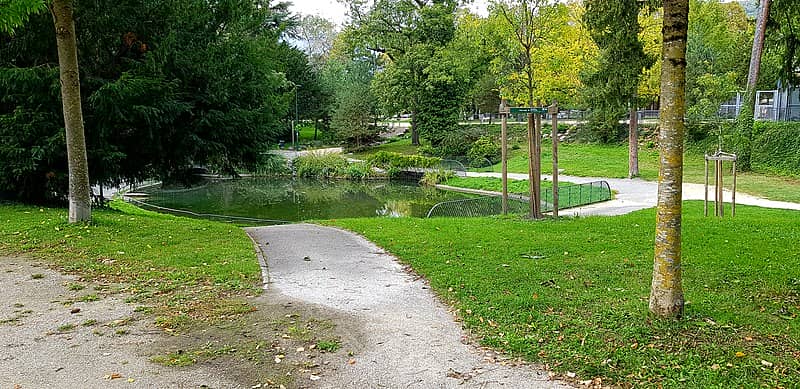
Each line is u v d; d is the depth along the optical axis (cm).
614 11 1148
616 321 609
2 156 1398
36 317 652
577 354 531
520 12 2766
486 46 3198
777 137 3098
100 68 1555
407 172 4050
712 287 741
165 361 527
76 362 525
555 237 1132
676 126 578
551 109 1470
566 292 726
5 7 1016
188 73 1606
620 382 478
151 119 1484
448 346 567
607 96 2270
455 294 736
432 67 4316
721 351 527
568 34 3012
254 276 849
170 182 1861
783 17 1184
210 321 642
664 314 603
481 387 476
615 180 3031
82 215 1212
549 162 3838
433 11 4359
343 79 5725
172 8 1595
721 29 3909
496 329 605
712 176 2867
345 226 1379
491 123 5209
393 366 519
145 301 718
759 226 1239
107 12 1506
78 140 1198
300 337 592
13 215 1320
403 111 5094
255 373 504
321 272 888
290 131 5828
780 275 790
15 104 1452
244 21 1809
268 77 1911
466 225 1357
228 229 1291
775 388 458
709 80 3488
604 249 999
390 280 833
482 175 3722
